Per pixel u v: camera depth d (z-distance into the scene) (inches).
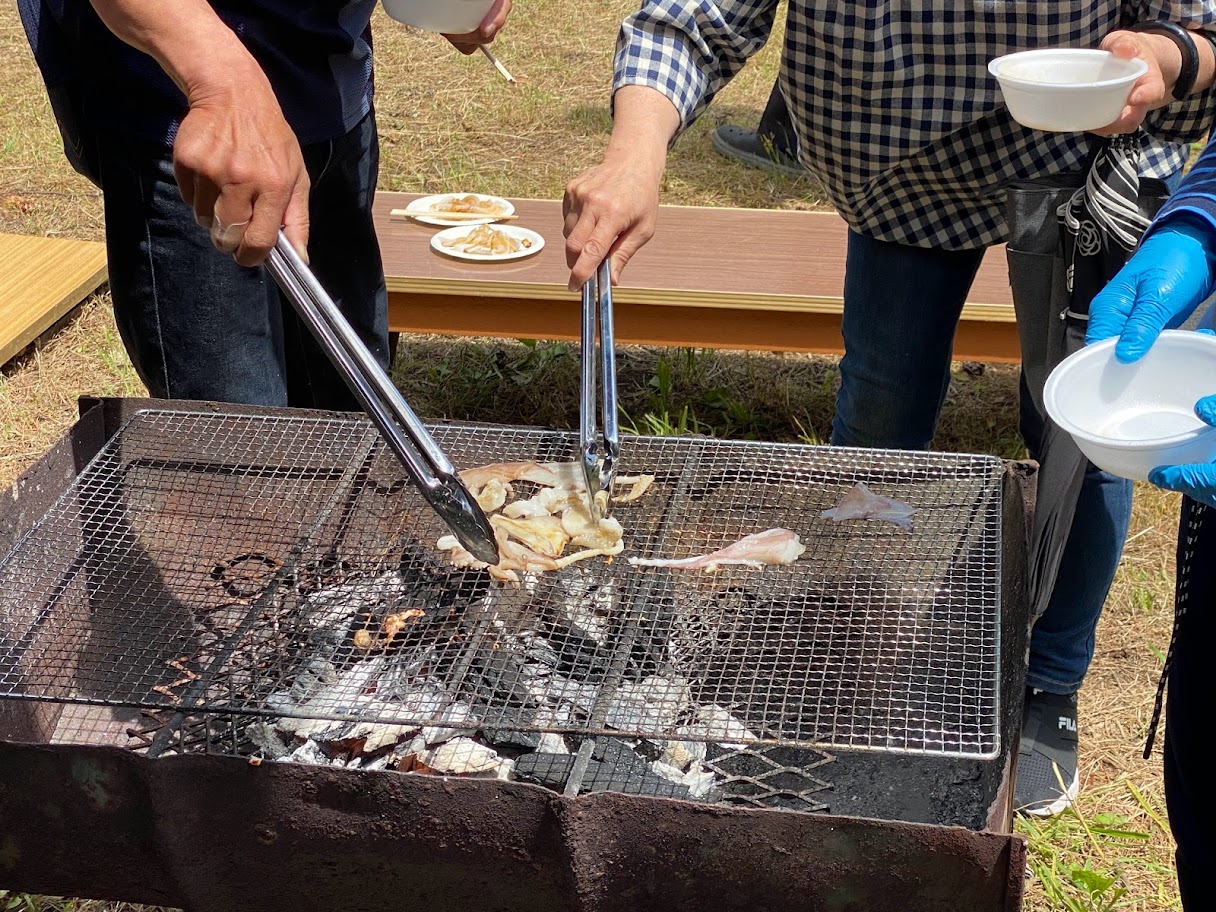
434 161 215.3
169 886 59.2
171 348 85.4
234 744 59.9
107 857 58.7
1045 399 48.8
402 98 248.4
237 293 85.5
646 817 53.4
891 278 88.1
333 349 56.5
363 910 59.1
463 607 71.1
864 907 53.3
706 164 214.2
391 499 79.4
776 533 72.2
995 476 73.6
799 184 204.8
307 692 63.4
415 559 74.7
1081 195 71.3
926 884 51.8
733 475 77.8
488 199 143.1
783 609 71.9
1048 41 73.4
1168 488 46.6
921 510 74.0
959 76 75.9
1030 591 70.7
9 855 59.4
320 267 99.6
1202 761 63.3
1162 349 50.4
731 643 68.6
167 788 55.6
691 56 77.9
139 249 82.3
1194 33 70.2
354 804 55.3
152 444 80.5
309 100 86.8
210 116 57.4
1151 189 70.9
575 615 70.2
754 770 69.6
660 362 142.6
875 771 69.0
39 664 70.8
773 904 54.4
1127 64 66.6
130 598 74.0
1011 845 49.5
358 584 73.2
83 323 155.3
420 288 121.0
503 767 65.5
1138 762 94.0
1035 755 89.7
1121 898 81.9
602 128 234.4
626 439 78.9
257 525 79.0
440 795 54.2
